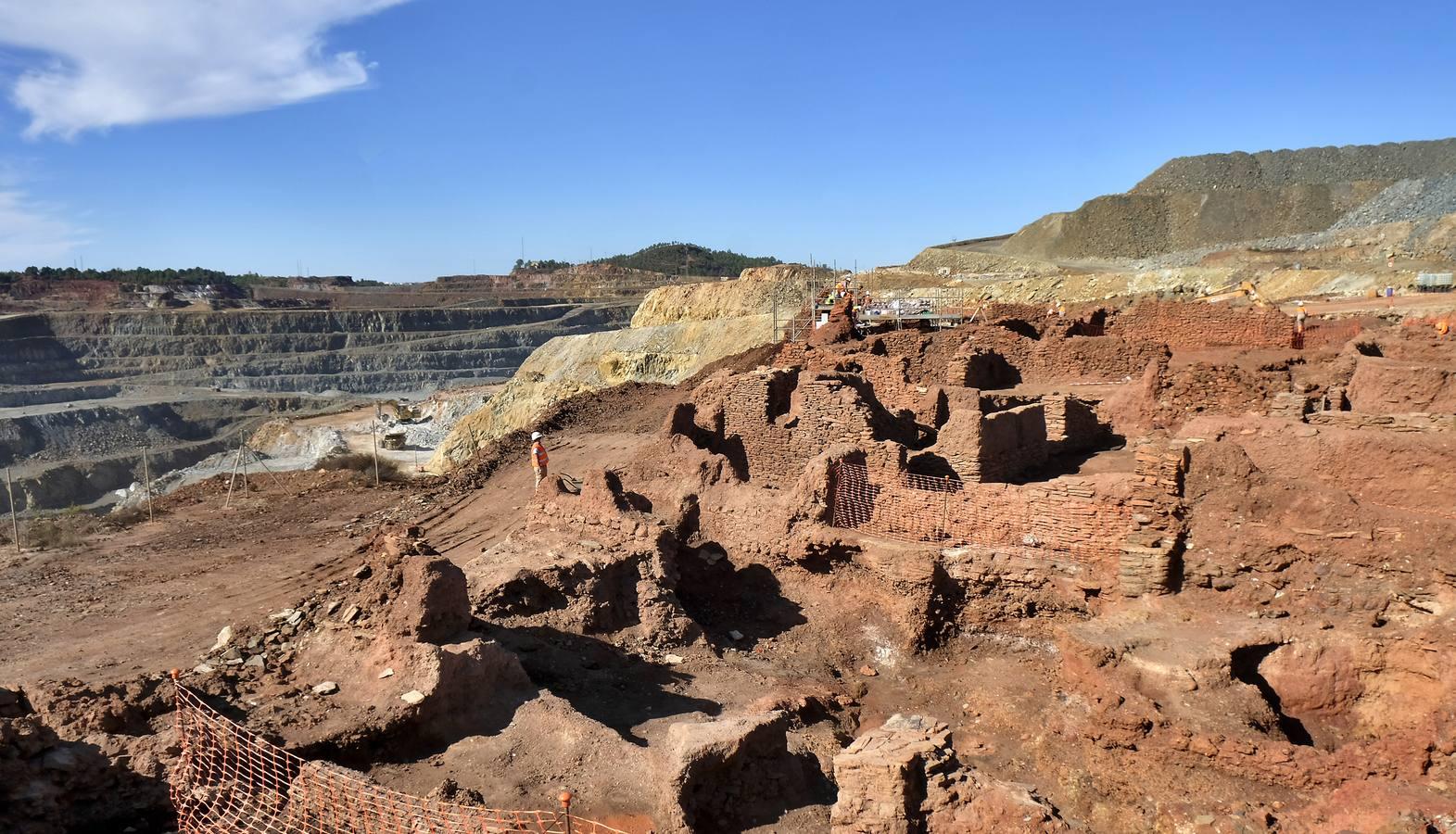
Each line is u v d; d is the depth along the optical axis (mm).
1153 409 25453
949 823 10688
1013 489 17938
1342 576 14773
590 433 42562
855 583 19594
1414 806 11086
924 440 25250
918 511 19156
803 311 53219
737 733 11984
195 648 21750
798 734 14508
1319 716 13867
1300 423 19094
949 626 18141
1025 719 15219
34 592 28016
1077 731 14156
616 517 19953
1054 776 13781
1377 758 12008
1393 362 21844
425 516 34344
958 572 18047
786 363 36219
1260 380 23406
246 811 11305
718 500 21875
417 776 12367
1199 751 12609
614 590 18422
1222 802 12016
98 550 33688
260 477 47000
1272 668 14219
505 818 11250
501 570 18125
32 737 11547
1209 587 15742
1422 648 13258
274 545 32844
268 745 12297
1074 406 24688
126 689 14430
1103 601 16609
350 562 28922
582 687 15469
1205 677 13547
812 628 19125
